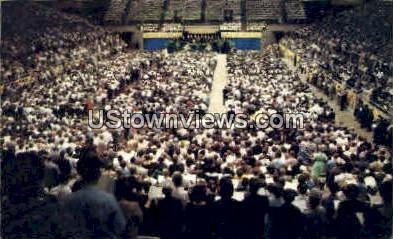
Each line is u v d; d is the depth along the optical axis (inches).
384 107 1087.0
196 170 595.2
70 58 1886.1
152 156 650.2
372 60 1630.2
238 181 583.5
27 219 467.8
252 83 1446.9
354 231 409.7
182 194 450.0
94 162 298.5
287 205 399.5
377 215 428.8
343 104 1328.7
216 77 1841.8
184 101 1172.5
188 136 843.4
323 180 652.7
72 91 1274.6
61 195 499.5
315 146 771.4
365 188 542.9
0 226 466.0
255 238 410.6
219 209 408.8
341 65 1668.3
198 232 410.6
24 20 1950.1
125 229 335.0
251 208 407.5
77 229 301.0
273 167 619.2
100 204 289.4
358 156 709.3
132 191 410.3
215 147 735.1
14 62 1587.1
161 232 420.8
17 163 565.0
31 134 834.8
